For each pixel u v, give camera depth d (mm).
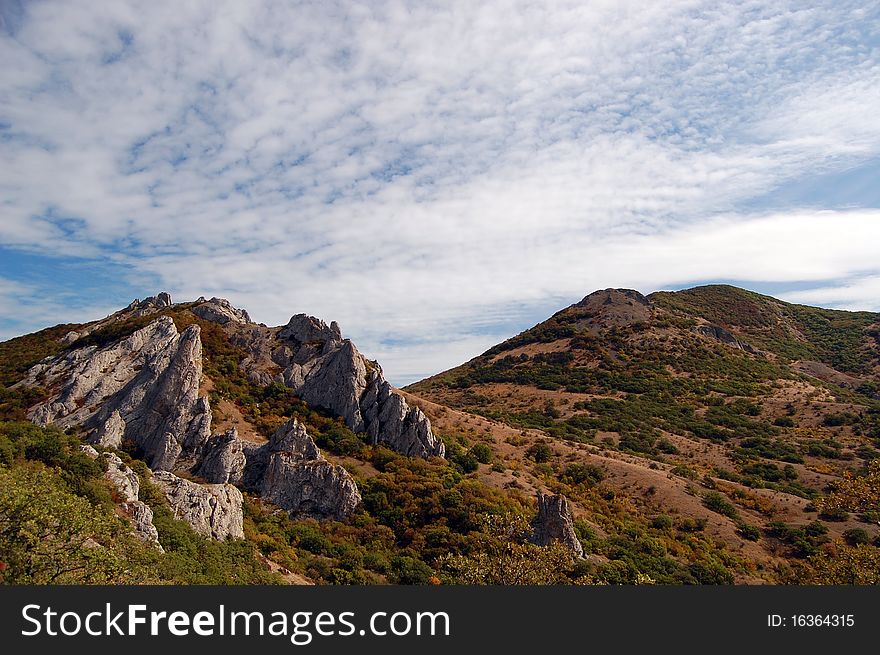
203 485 57375
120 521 41125
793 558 71312
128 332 89000
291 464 69625
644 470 94188
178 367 78125
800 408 139750
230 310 109125
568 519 59344
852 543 72062
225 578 42156
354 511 66750
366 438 83000
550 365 187875
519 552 40469
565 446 104750
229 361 90688
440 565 54406
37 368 85125
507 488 77062
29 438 51281
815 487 96500
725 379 165500
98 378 80375
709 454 116250
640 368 173625
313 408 86938
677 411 144250
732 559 68312
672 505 83750
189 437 72500
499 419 140375
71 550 28688
